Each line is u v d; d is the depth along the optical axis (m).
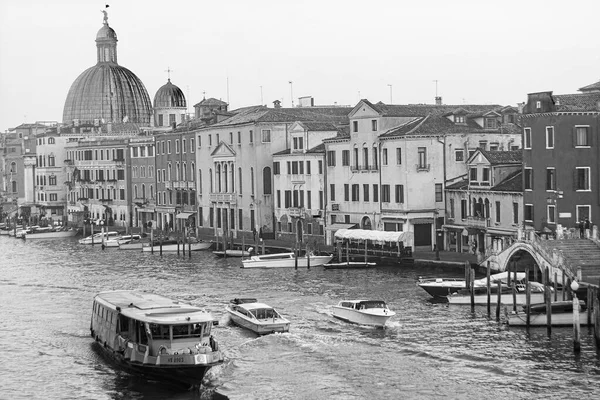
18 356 62.09
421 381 52.53
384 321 65.88
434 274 89.31
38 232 164.25
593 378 52.12
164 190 155.25
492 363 55.59
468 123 103.44
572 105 83.94
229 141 134.12
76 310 78.69
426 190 100.31
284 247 112.94
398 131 102.12
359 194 108.25
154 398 52.56
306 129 118.56
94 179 176.75
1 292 90.00
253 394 51.31
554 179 84.31
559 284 73.31
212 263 109.31
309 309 73.81
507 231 90.06
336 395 50.59
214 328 68.25
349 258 99.25
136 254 124.62
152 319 55.06
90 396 53.19
